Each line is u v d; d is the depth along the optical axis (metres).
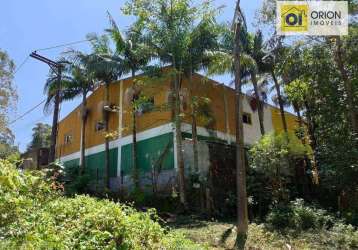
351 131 19.78
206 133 24.91
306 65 21.48
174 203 19.41
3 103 22.28
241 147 15.14
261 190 19.19
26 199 8.23
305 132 24.58
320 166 20.02
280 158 19.56
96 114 30.12
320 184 21.36
